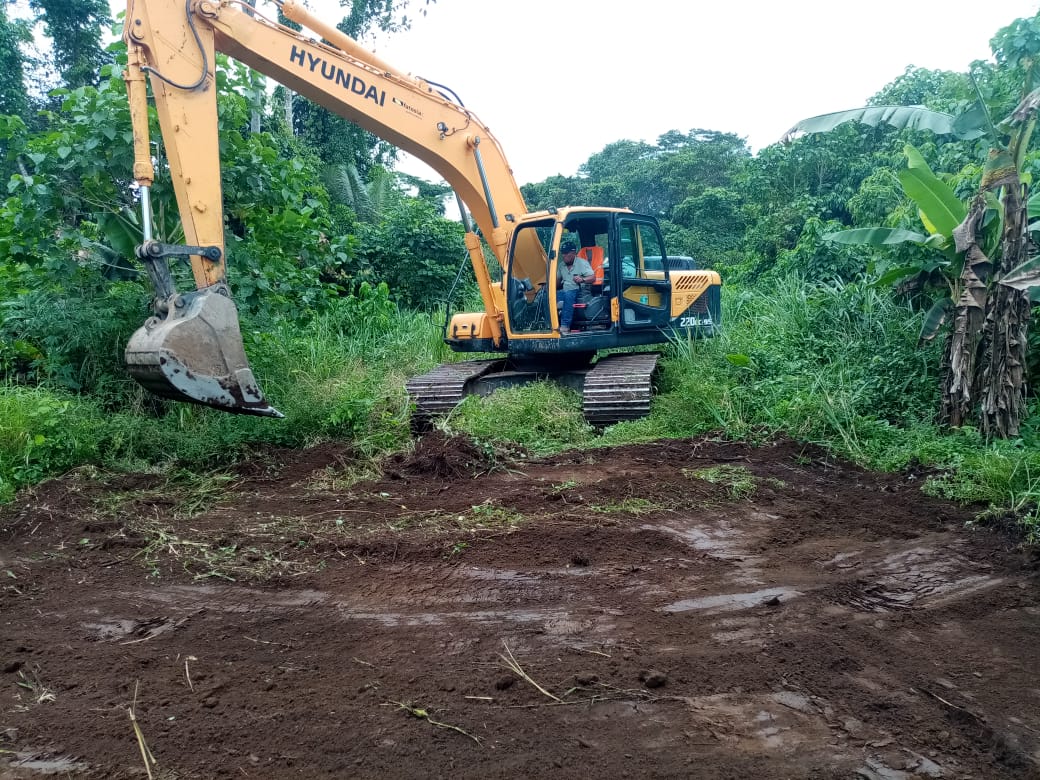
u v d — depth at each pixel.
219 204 6.38
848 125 18.45
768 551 4.90
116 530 5.35
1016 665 3.46
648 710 3.07
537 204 34.09
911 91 18.42
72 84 21.11
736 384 8.35
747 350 8.88
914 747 2.83
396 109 7.84
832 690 3.22
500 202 8.75
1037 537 4.91
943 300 7.80
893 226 9.70
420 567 4.65
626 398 7.92
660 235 9.51
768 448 7.16
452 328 9.30
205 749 2.84
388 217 16.77
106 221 8.13
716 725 2.96
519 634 3.77
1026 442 6.57
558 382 8.88
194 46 6.34
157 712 3.11
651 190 31.44
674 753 2.79
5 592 4.37
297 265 10.50
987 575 4.50
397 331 12.05
